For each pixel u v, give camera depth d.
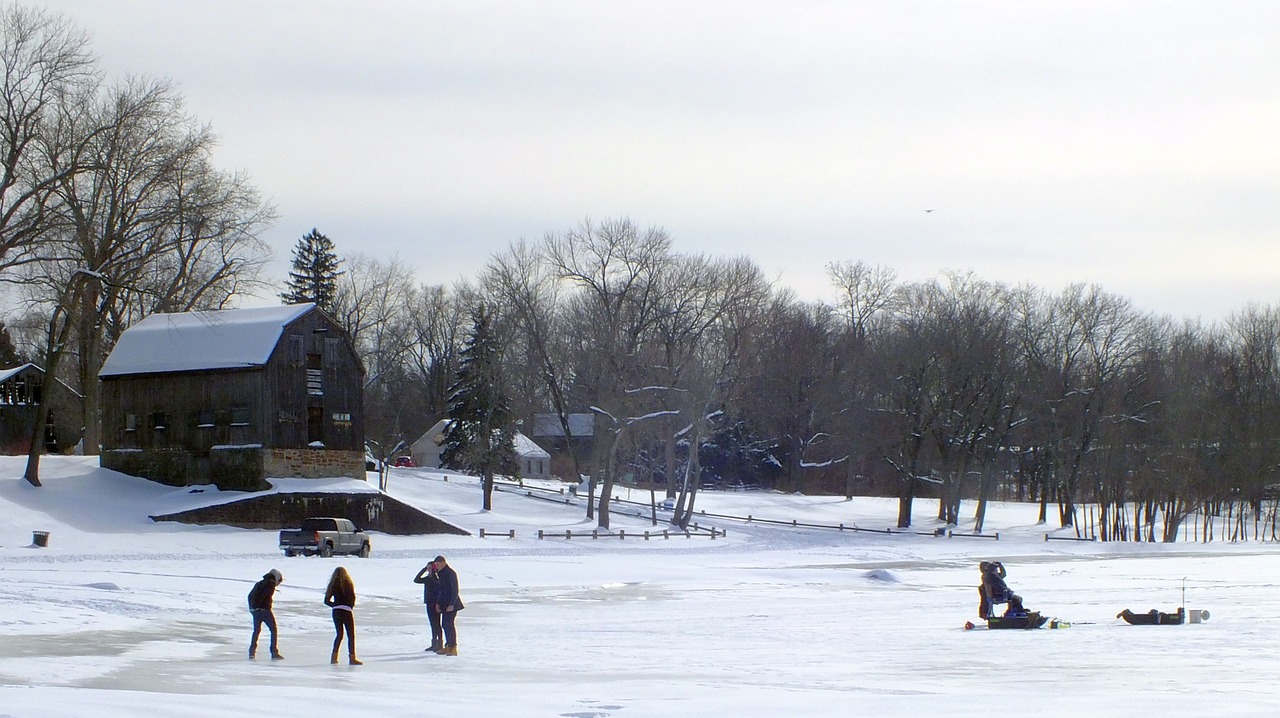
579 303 107.06
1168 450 104.44
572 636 31.06
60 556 53.56
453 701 17.41
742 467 144.38
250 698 17.09
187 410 78.81
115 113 69.69
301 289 129.25
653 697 18.34
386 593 42.78
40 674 20.31
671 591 48.78
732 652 26.70
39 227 64.50
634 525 97.69
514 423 110.88
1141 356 113.62
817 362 143.38
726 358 101.00
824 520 114.06
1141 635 29.91
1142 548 93.19
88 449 82.62
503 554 66.56
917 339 108.19
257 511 72.69
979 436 109.56
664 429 106.38
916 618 36.94
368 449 130.62
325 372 80.19
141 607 33.06
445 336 151.75
